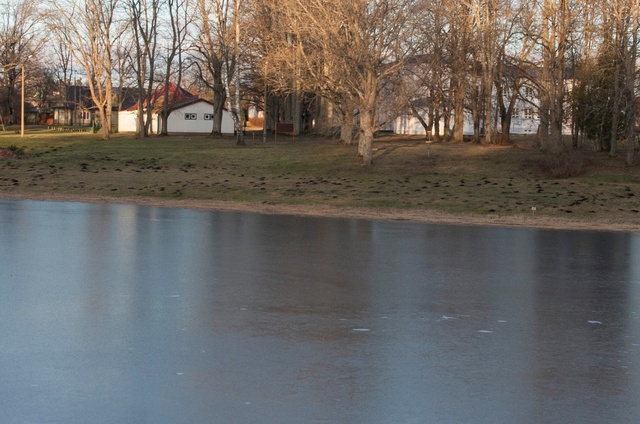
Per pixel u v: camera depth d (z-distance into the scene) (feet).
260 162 142.51
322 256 52.85
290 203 96.37
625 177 119.75
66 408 21.93
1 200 92.79
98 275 43.14
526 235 69.00
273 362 26.66
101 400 22.61
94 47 202.28
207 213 82.94
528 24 141.38
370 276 45.01
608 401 23.27
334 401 22.85
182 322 32.27
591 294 40.70
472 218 83.76
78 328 30.94
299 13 124.36
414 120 239.71
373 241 61.93
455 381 24.95
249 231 66.95
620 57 126.62
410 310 35.70
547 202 97.14
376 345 29.19
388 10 119.14
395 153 147.43
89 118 357.41
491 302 38.09
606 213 88.99
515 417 21.81
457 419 21.58
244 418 21.40
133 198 98.99
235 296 38.06
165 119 214.90
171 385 24.03
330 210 89.35
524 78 172.76
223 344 28.91
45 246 54.49
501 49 153.89
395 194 104.37
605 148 153.28
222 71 208.44
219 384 24.21
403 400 23.03
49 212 79.46
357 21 118.21
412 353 28.17
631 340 30.76
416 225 75.92
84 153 157.28
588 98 142.72
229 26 185.26
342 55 120.16
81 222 70.49
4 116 327.67
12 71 301.02
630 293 41.19
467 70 167.94
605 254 57.06
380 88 133.08
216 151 159.74
